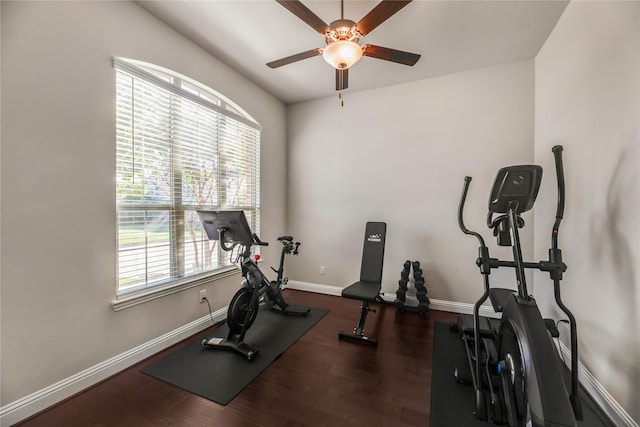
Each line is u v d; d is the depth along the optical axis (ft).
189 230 8.47
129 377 6.21
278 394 5.70
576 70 6.44
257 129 11.35
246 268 8.05
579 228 6.26
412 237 10.87
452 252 10.28
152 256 7.38
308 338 8.20
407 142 10.93
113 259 6.32
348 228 12.12
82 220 5.74
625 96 4.80
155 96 7.34
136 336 6.84
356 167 11.88
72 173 5.57
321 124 12.59
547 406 3.65
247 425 4.88
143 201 7.09
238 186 10.44
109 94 6.19
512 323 4.67
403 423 4.93
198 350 7.44
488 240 9.79
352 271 12.10
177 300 7.95
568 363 6.47
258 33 7.86
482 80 9.77
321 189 12.64
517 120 9.36
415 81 10.73
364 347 7.65
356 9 6.83
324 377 6.28
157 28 7.19
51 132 5.25
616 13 5.02
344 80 7.73
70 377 5.56
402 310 10.17
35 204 5.06
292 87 11.39
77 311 5.68
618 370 4.91
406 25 7.43
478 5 6.69
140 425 4.86
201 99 8.59
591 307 5.75
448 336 8.28
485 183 9.79
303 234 13.10
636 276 4.53
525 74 9.23
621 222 4.89
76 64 5.61
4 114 4.69
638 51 4.50
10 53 4.75
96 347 6.01
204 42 8.27
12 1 4.78
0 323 4.69
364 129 11.68
